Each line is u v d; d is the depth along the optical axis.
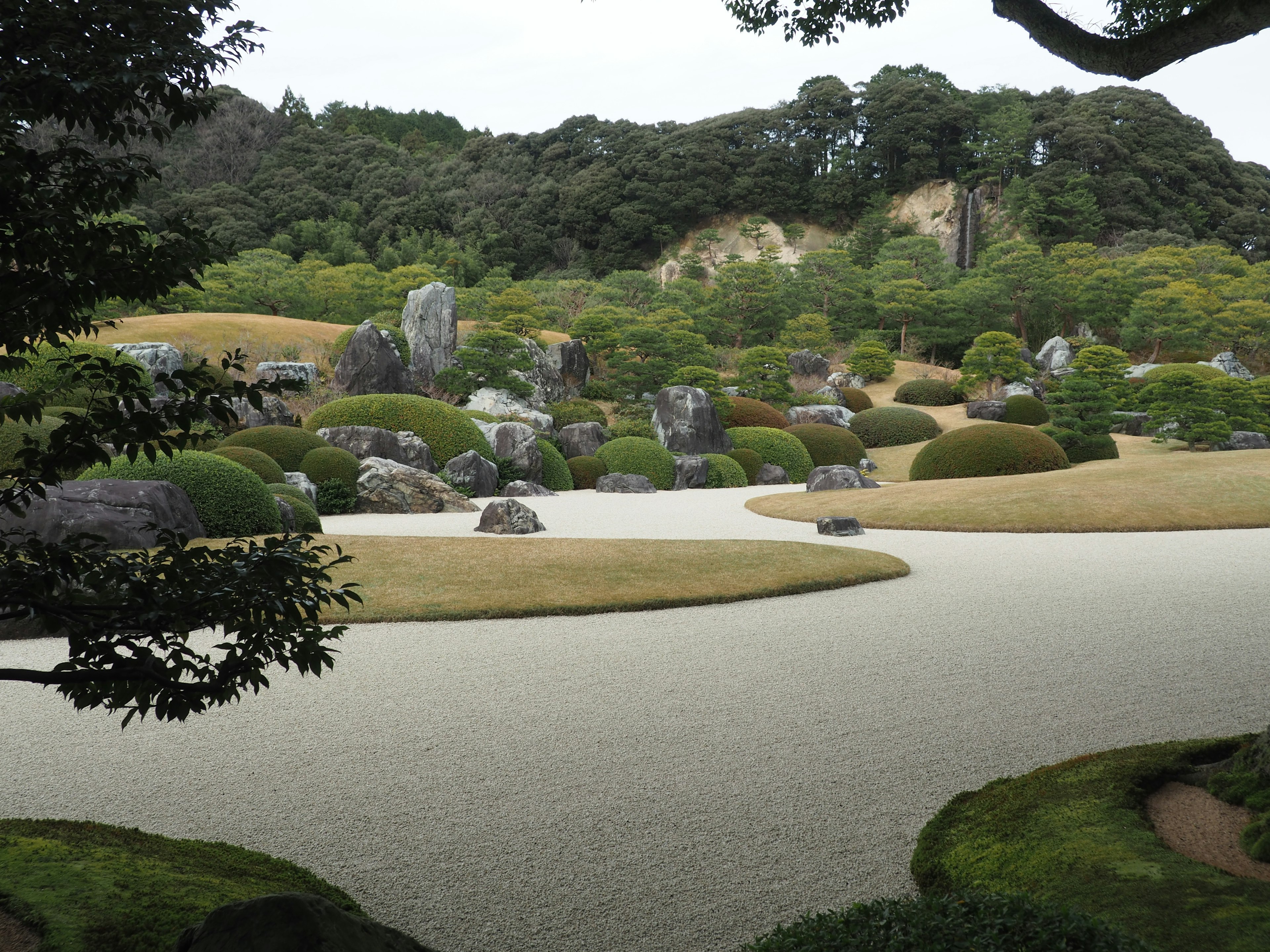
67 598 2.44
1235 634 7.09
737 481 30.09
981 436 23.52
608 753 4.59
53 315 2.12
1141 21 5.35
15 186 1.98
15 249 2.05
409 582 9.30
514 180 101.06
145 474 11.36
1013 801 3.50
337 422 26.23
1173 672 6.00
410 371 37.84
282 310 54.84
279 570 2.49
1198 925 2.33
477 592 8.94
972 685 5.79
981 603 8.73
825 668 6.30
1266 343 57.22
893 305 63.09
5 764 4.50
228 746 4.75
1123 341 59.12
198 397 2.32
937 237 90.19
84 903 2.62
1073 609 8.30
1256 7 3.37
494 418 31.81
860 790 4.04
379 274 63.19
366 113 122.19
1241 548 12.31
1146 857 2.80
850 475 23.61
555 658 6.68
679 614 8.38
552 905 3.04
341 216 89.31
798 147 97.94
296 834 3.64
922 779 4.16
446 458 26.25
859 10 6.54
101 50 2.03
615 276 69.12
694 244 95.31
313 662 2.64
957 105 94.38
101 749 4.71
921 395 46.72
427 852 3.46
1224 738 4.04
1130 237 77.25
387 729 5.02
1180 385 29.38
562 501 23.19
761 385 42.69
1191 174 87.38
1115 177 84.12
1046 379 48.94
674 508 20.94
